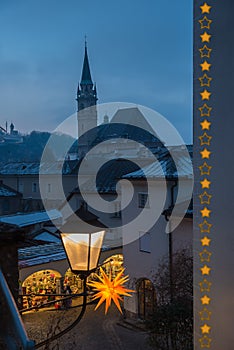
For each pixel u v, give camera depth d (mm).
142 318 17047
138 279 17625
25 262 18078
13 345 2207
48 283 18875
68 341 14367
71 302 18562
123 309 17875
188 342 9547
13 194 43562
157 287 14938
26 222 23500
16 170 47188
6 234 4672
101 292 4059
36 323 14273
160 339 10219
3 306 2381
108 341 14641
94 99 89438
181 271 13289
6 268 4691
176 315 9781
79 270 3465
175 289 12625
